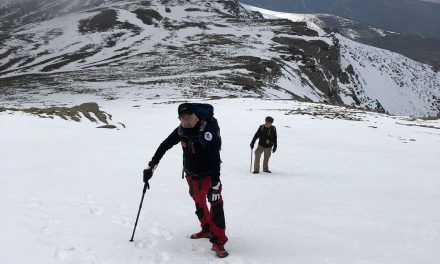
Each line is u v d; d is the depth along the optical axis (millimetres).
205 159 5434
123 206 7332
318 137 26312
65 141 15766
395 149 22234
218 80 90188
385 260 5223
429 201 9258
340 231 6508
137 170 11211
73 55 162750
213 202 5246
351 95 151375
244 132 27219
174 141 5691
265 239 6051
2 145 13266
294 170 14492
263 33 177000
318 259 5234
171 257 5203
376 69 194625
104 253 5121
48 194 7621
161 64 121875
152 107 48781
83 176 9617
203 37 174625
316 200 9070
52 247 5117
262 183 11312
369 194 10008
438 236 6336
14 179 8672
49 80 103938
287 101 54562
